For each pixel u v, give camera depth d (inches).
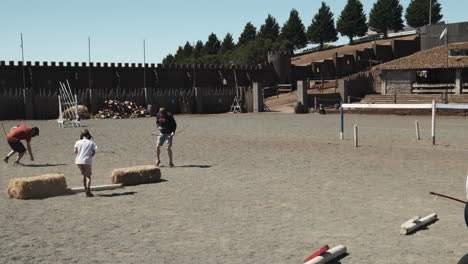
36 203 406.6
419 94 2112.5
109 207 389.4
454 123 1380.4
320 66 3368.6
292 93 2824.8
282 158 677.9
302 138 962.1
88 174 430.3
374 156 690.2
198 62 5925.2
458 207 377.4
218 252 271.4
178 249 277.6
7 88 2278.5
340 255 263.4
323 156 694.5
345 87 2310.5
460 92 2059.5
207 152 753.6
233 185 480.4
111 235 307.9
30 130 641.0
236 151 761.6
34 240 297.4
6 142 937.5
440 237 297.1
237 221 340.8
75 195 440.5
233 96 2401.6
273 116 1875.0
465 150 747.4
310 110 2138.3
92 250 276.8
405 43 3629.4
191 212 369.4
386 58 3609.7
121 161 665.0
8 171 581.6
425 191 441.4
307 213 362.3
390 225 326.6
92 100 2028.8
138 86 2679.6
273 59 3225.9
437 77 2299.5
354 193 435.2
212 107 2351.1
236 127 1290.6
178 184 489.7
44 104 1964.8
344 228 319.9
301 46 5915.4
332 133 1073.5
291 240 293.6
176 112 2276.1
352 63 3479.3
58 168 605.3
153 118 1930.4
